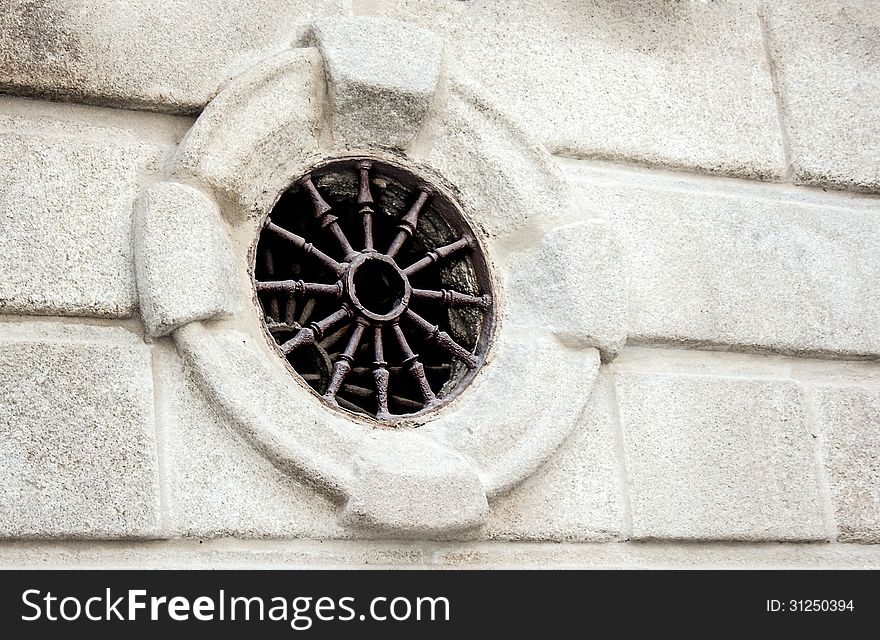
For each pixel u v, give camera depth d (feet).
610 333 10.32
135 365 9.21
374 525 9.20
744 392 10.99
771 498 10.73
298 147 10.12
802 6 12.44
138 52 9.98
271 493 9.24
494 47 11.16
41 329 9.16
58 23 9.82
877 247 11.89
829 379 11.47
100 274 9.33
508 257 10.55
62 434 8.90
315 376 10.47
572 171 11.10
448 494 9.39
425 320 10.18
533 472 9.85
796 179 11.89
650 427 10.55
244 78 9.93
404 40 10.44
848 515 10.96
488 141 10.58
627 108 11.42
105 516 8.82
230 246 9.67
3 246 9.18
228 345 9.32
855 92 12.30
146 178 9.73
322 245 10.85
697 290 11.09
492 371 10.16
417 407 10.73
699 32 11.97
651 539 10.26
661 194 11.30
